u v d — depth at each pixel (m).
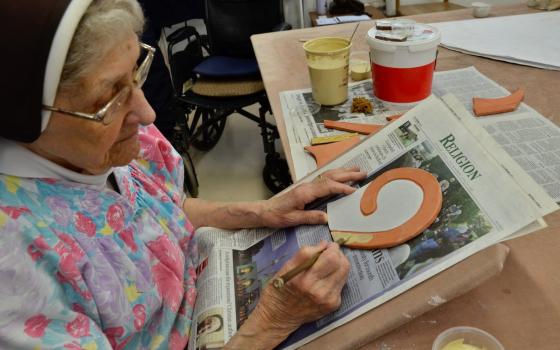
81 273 0.53
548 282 0.55
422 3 2.63
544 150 0.78
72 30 0.41
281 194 0.82
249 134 2.63
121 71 0.48
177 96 2.08
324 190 0.73
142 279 0.61
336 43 1.08
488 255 0.50
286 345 0.57
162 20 2.42
